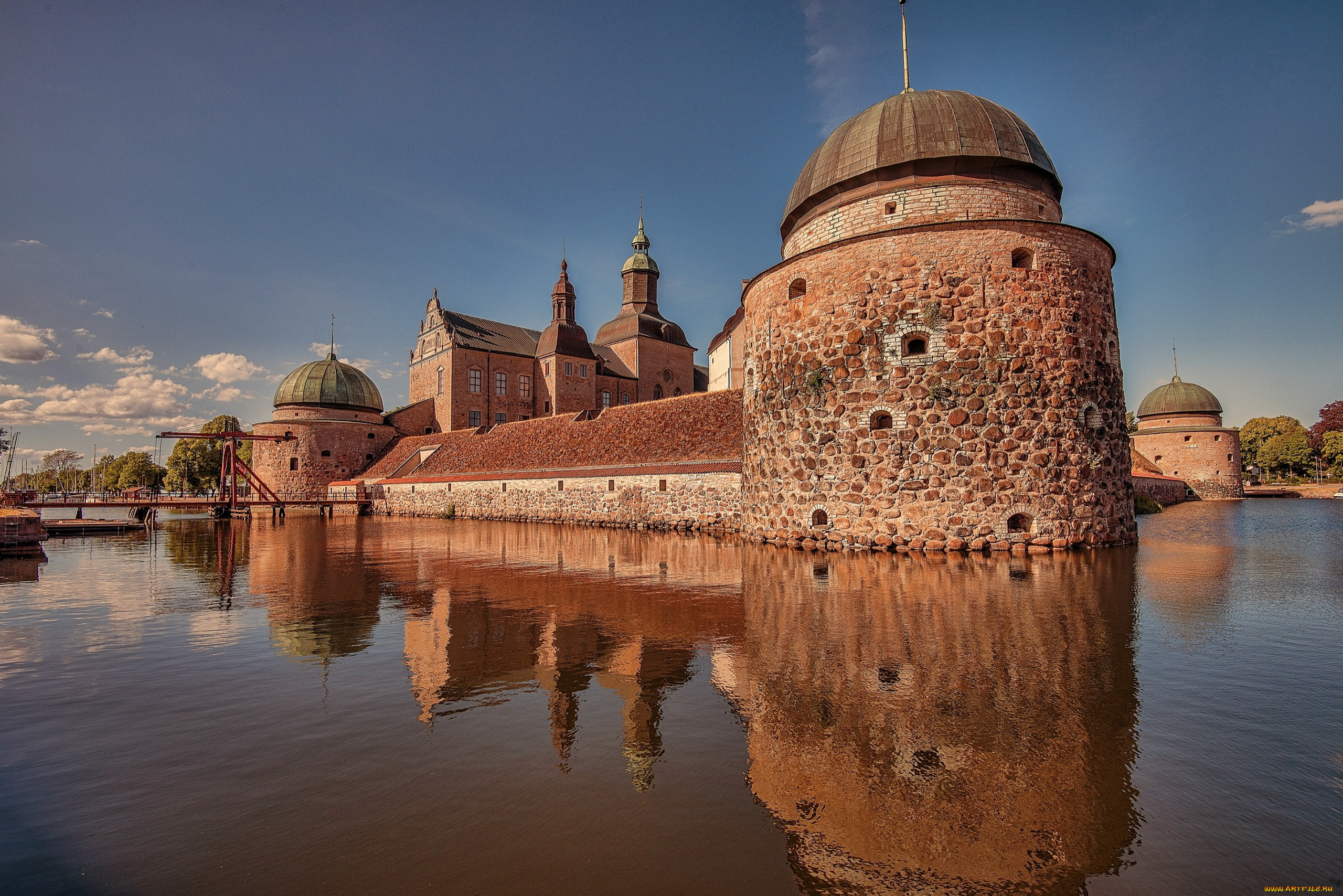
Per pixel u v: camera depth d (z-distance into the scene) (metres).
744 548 18.81
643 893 3.39
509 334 69.44
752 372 21.05
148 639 8.85
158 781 4.68
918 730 5.45
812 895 3.38
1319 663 7.12
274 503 41.03
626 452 29.91
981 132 18.23
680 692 6.43
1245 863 3.63
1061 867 3.62
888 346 17.19
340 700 6.34
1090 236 17.44
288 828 4.05
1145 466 44.81
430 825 4.07
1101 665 7.09
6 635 9.20
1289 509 35.75
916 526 16.75
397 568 16.00
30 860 3.73
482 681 6.88
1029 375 16.56
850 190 19.47
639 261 75.81
